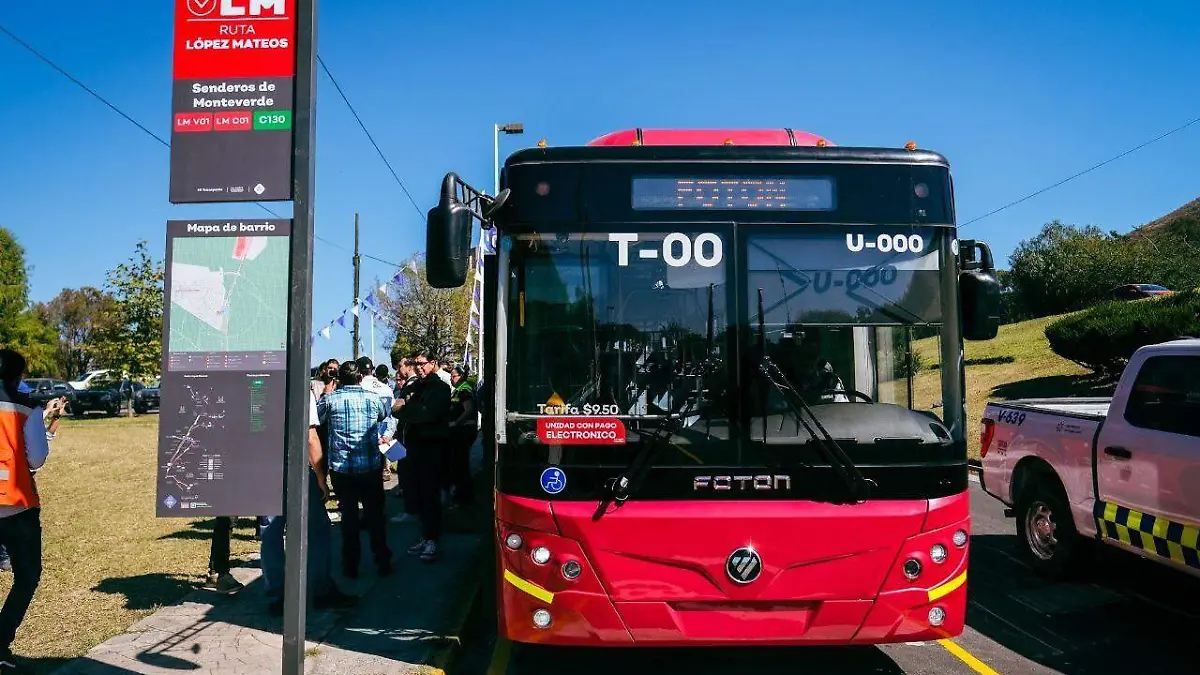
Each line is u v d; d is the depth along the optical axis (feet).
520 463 15.89
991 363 93.81
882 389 16.44
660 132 18.75
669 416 15.85
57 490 44.21
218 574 23.86
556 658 19.61
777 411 15.93
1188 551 19.39
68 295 264.72
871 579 15.55
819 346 16.38
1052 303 135.95
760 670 18.61
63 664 17.74
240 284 15.49
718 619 15.47
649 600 15.38
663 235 16.63
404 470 30.68
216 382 15.40
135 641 19.15
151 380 105.40
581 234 16.63
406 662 18.04
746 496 15.67
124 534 32.22
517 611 15.80
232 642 19.10
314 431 21.74
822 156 17.10
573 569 15.46
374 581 24.53
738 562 15.34
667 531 15.40
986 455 28.73
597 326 16.28
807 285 16.58
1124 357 65.31
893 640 15.74
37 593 23.49
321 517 21.88
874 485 15.79
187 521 35.12
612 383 16.01
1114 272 129.29
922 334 16.67
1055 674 18.24
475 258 48.83
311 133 15.26
